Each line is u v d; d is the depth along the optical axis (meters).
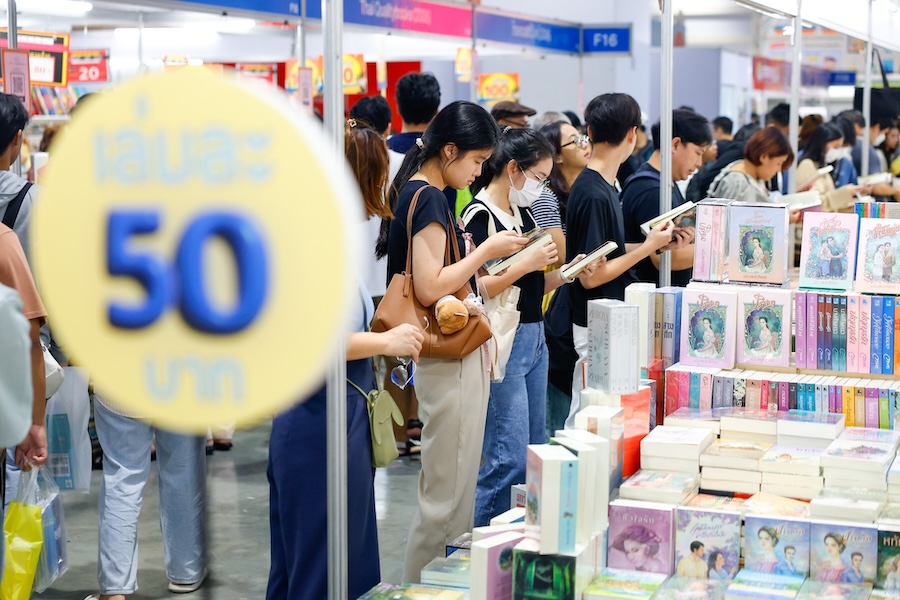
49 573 3.41
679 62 17.19
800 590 2.42
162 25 7.04
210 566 4.20
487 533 2.56
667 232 3.52
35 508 3.24
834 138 7.61
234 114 1.07
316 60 8.38
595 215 3.67
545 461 2.33
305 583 2.79
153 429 3.81
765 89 15.49
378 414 2.84
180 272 1.07
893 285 3.12
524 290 3.59
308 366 1.07
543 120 6.21
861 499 2.60
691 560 2.59
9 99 3.39
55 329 1.09
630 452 2.86
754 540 2.55
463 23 8.12
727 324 3.19
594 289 3.85
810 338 3.15
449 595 2.57
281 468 2.79
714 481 2.80
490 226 3.45
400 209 3.06
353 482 2.82
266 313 1.07
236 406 1.08
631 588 2.45
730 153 5.73
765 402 3.07
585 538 2.45
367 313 2.92
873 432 2.93
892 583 2.46
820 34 15.74
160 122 1.07
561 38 9.93
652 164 4.19
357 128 3.32
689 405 3.12
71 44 8.10
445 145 3.04
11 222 3.39
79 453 3.55
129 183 1.07
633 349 2.83
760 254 3.35
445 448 3.09
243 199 1.07
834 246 3.25
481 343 3.04
